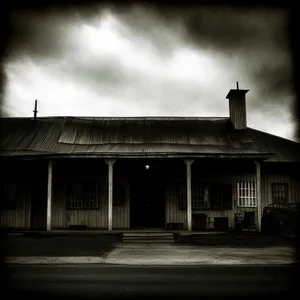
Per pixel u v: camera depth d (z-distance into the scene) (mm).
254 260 11211
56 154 17188
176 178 19969
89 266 10430
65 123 21578
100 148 18547
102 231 16906
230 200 19766
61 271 9766
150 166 20094
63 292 7555
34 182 19984
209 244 14883
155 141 19953
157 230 17719
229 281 8516
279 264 10586
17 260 11398
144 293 7469
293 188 20156
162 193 20375
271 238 15922
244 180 19984
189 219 17078
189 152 17359
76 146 19234
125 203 19797
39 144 19406
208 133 20922
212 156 17203
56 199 19812
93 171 19984
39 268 10188
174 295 7297
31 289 7812
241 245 14570
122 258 11758
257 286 8023
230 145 19594
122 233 16422
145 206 20344
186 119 22812
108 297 7172
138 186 20391
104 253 12836
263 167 20203
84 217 19656
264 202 19938
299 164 20031
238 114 21438
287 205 18203
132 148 18578
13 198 19938
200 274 9336
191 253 12727
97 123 22047
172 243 15305
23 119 22406
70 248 13930
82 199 19797
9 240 15727
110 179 17328
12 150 18781
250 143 19750
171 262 10977
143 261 11180
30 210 19797
